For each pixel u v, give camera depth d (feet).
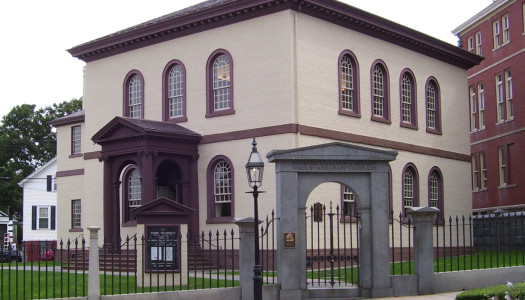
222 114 93.15
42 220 175.83
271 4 88.28
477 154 141.90
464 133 118.52
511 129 128.98
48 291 59.26
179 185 96.99
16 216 220.43
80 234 120.26
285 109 86.84
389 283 59.16
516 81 127.34
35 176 177.27
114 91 106.52
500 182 132.77
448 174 113.60
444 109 114.32
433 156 110.52
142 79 103.04
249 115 90.53
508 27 130.41
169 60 99.96
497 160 133.90
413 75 107.55
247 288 56.34
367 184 59.98
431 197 109.81
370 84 98.84
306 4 88.12
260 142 88.94
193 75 97.14
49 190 176.14
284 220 58.03
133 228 98.43
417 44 107.45
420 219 61.16
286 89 86.94
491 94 136.67
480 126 141.38
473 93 144.66
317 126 89.25
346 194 92.68
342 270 79.56
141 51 103.50
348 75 95.91
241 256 56.65
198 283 65.05
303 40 88.58
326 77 91.40
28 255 134.51
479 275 63.46
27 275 73.36
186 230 64.75
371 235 59.52
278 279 58.23
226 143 92.73
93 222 107.14
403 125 104.32
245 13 91.35
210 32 95.55
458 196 115.44
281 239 57.82
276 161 59.21
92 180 108.17
